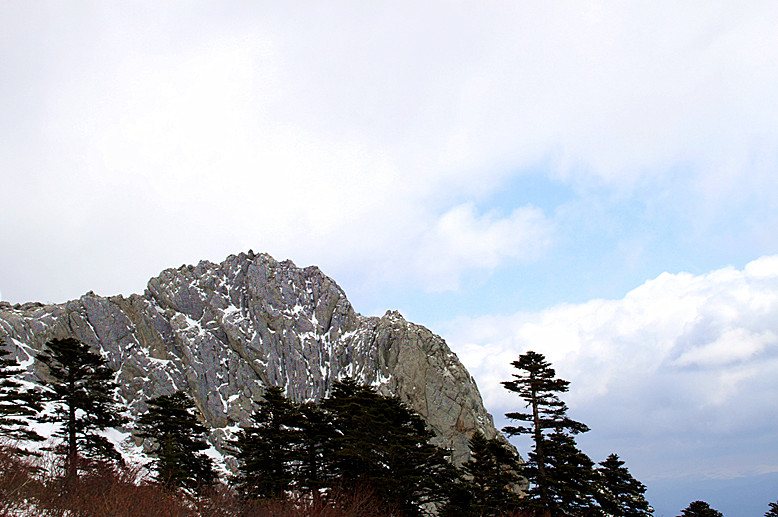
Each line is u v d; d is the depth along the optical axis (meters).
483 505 41.44
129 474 22.89
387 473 37.97
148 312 117.25
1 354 40.97
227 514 24.14
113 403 46.94
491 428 102.50
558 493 39.66
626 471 53.06
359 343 115.81
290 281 125.62
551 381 41.53
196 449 47.34
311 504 27.17
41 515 16.80
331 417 44.53
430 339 114.50
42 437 37.62
